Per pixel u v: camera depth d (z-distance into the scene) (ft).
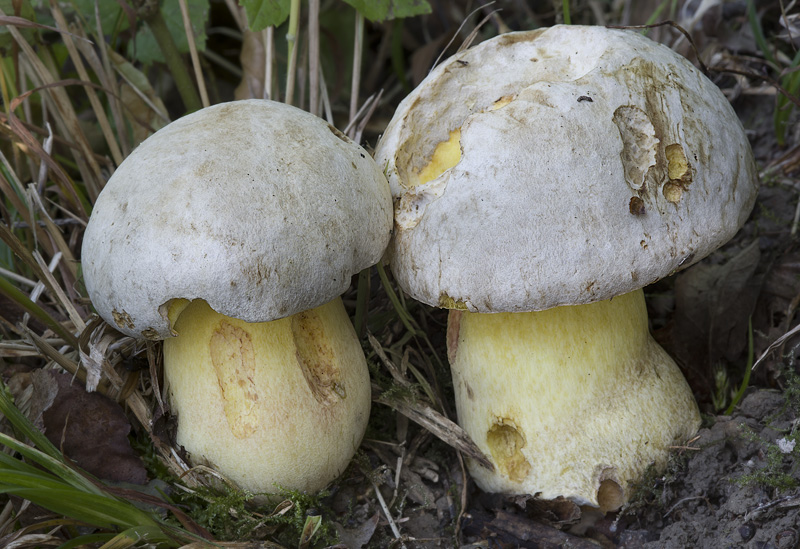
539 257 1.55
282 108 1.64
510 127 1.57
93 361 1.70
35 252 1.78
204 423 1.64
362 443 1.80
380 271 1.81
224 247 1.52
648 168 1.58
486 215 1.56
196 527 1.64
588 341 1.67
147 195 1.55
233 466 1.65
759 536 1.61
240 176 1.54
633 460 1.68
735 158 1.62
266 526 1.68
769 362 1.82
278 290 1.54
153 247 1.53
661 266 1.57
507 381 1.69
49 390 1.71
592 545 1.69
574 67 1.69
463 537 1.74
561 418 1.68
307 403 1.65
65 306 1.79
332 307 1.70
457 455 1.79
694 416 1.74
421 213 1.63
